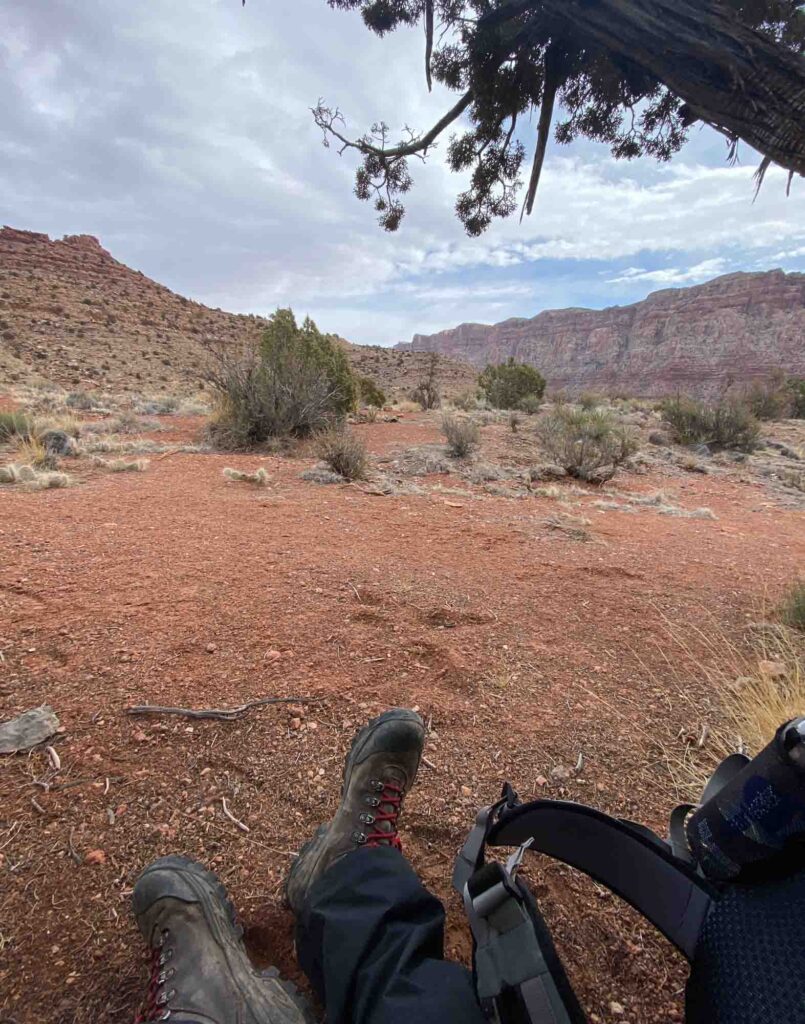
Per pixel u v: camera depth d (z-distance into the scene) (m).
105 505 5.28
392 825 1.50
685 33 2.16
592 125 4.04
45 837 1.67
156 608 3.14
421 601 3.48
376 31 4.15
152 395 19.78
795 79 2.05
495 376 20.31
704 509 6.93
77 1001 1.25
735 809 0.93
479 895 0.93
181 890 1.31
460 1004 0.95
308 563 4.03
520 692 2.59
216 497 5.88
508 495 7.26
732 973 0.88
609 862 1.11
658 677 2.81
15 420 8.60
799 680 2.50
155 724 2.18
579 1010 0.84
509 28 3.17
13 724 2.10
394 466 8.52
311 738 2.17
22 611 2.98
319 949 1.17
